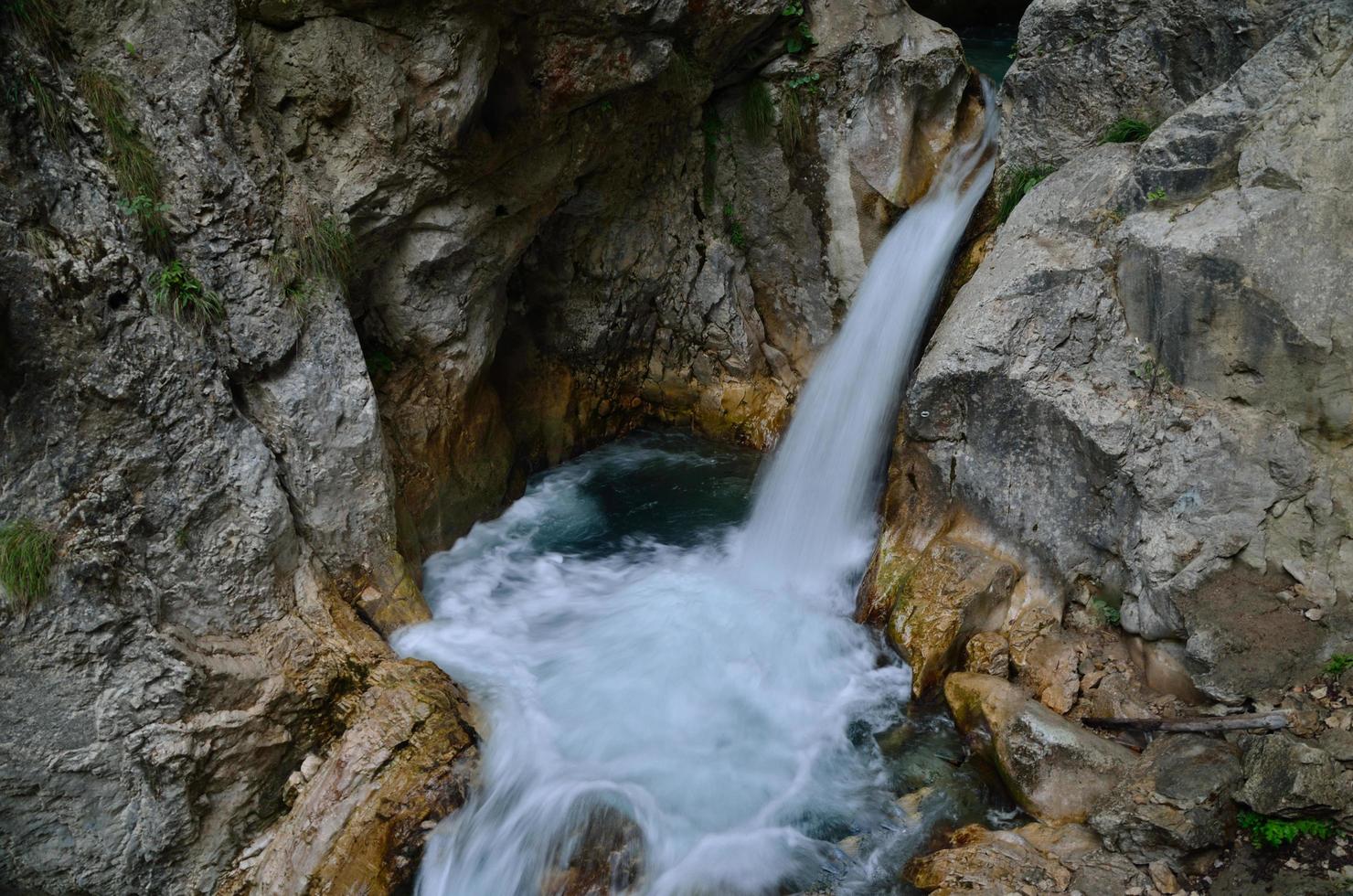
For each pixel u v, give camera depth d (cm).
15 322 494
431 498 799
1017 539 689
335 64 634
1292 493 579
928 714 655
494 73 688
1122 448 627
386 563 695
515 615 771
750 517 898
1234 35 677
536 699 668
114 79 555
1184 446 608
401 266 733
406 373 777
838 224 941
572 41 708
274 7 611
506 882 551
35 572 497
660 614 767
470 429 847
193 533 571
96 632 518
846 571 796
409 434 775
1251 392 593
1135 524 628
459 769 589
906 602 697
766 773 617
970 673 654
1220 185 616
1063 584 671
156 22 570
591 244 930
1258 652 559
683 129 909
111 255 533
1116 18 730
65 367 514
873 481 818
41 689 507
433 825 566
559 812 579
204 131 585
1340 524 566
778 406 1016
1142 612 614
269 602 606
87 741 521
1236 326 588
